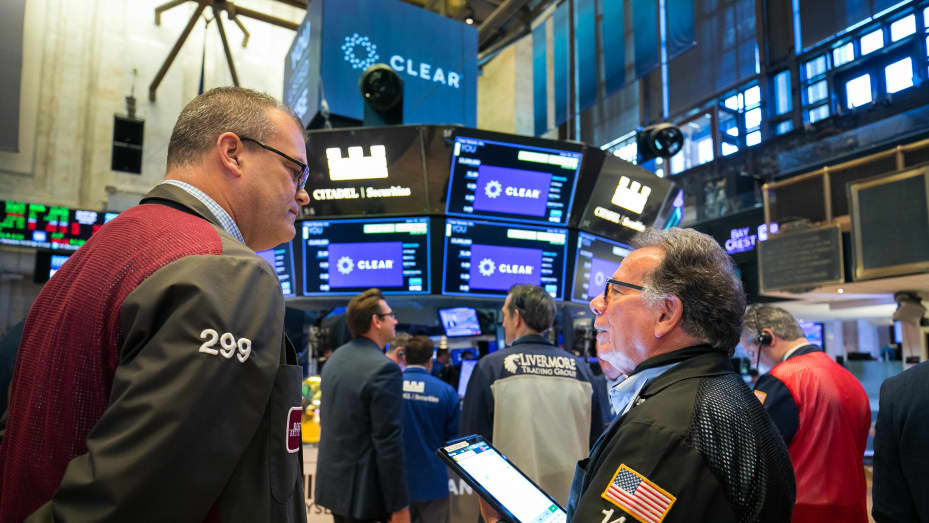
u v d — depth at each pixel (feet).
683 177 39.50
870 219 18.40
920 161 19.86
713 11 42.11
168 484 2.06
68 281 2.66
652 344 3.43
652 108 45.03
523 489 4.16
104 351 2.43
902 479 4.90
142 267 2.49
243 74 36.17
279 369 2.65
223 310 2.37
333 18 19.99
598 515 2.76
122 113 33.17
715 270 3.37
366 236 14.17
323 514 10.57
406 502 7.95
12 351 5.27
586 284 15.52
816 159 30.40
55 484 2.35
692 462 2.71
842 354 36.58
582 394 7.16
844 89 34.96
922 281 18.47
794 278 21.27
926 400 4.69
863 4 33.81
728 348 3.37
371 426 8.18
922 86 28.55
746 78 39.52
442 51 22.47
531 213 14.52
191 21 30.22
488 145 13.82
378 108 14.75
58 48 32.04
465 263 14.29
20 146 30.37
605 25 29.40
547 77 41.52
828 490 6.79
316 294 14.53
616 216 15.55
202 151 3.07
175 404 2.12
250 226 3.21
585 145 14.40
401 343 12.39
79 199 31.63
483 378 7.10
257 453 2.49
